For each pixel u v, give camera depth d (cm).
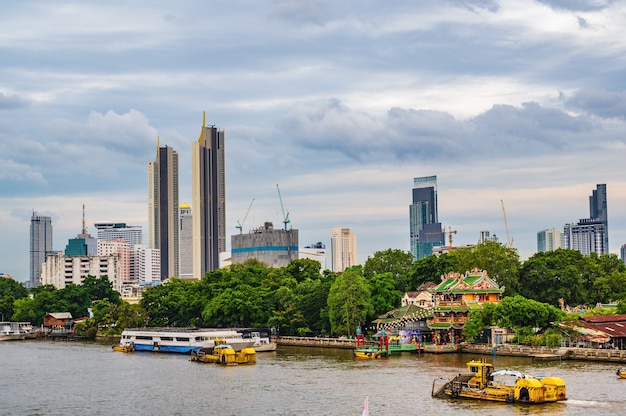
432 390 15850
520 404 14688
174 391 17538
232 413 14812
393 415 14075
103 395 17312
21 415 15225
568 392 15638
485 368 15862
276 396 16375
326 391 16775
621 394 15350
